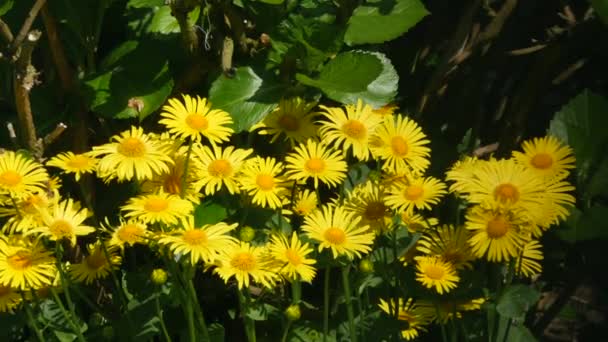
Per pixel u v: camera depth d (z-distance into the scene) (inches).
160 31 47.0
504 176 43.4
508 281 44.1
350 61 44.7
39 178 43.1
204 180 43.6
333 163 44.8
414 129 45.5
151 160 42.8
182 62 47.7
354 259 46.9
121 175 42.4
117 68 46.1
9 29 47.1
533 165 44.9
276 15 45.8
